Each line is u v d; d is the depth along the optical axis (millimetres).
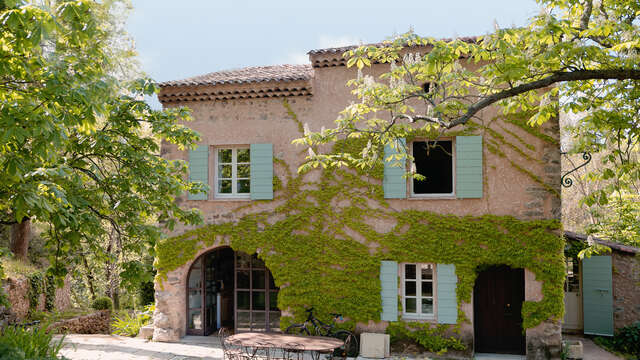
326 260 9859
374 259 9672
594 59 5844
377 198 9805
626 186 6824
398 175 9727
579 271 12055
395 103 7242
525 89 5992
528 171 9266
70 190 6273
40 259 17031
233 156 10859
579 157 17766
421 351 9406
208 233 10469
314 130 10234
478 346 10031
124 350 9484
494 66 5703
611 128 6527
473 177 9422
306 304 9898
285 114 10398
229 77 11203
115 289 19531
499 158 9422
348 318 9734
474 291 10148
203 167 10609
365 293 9656
